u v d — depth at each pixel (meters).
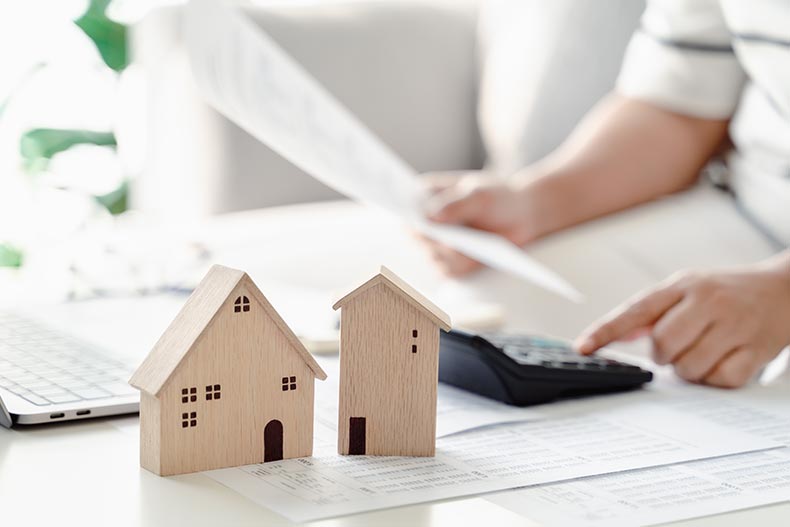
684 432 0.65
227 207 1.73
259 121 0.77
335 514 0.49
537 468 0.57
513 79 1.76
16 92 2.29
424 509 0.50
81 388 0.69
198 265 1.23
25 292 1.28
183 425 0.54
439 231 0.97
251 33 0.78
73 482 0.53
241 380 0.55
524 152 1.71
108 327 0.89
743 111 1.24
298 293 1.08
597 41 1.64
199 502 0.50
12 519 0.48
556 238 1.27
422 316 0.58
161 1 2.31
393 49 1.89
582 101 1.65
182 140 1.76
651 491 0.54
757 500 0.53
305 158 0.81
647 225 1.26
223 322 0.54
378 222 1.57
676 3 1.29
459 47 1.94
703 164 1.38
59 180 2.32
